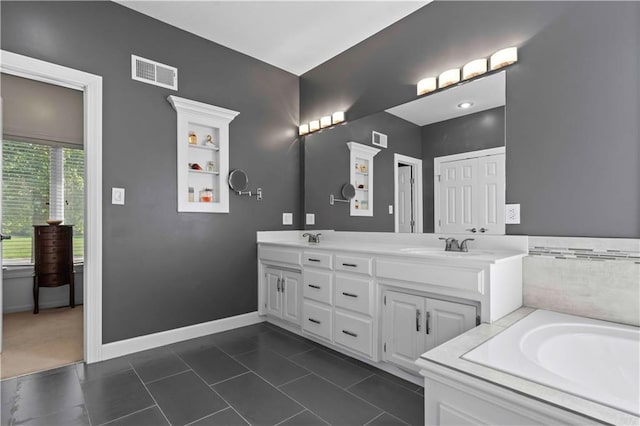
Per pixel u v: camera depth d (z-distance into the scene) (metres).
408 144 2.59
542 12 1.91
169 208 2.70
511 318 1.70
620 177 1.64
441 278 1.83
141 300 2.55
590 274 1.72
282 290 3.03
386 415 1.68
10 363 2.29
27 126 3.57
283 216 3.51
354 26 2.79
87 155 2.31
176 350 2.54
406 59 2.64
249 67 3.27
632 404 0.83
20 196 3.70
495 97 2.12
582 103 1.76
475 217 2.19
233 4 2.49
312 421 1.63
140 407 1.75
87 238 2.30
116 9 2.46
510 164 2.04
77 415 1.67
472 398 1.01
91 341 2.30
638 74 1.60
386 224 2.74
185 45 2.83
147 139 2.59
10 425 1.58
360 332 2.29
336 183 3.22
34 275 3.60
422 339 1.97
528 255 1.94
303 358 2.40
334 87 3.28
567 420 0.82
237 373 2.15
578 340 1.49
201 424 1.60
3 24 2.02
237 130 3.16
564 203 1.82
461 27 2.29
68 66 2.24
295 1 2.46
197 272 2.87
